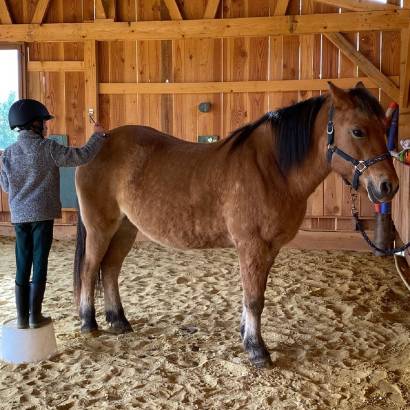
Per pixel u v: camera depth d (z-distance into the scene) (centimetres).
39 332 307
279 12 673
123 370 294
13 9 737
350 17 649
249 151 297
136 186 324
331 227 696
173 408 252
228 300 436
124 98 728
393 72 657
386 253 312
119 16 722
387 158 266
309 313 400
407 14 627
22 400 259
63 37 716
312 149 287
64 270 555
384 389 272
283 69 690
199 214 307
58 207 311
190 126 720
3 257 628
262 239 290
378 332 359
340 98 270
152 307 416
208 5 689
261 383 277
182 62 713
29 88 740
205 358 310
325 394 266
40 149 300
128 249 360
